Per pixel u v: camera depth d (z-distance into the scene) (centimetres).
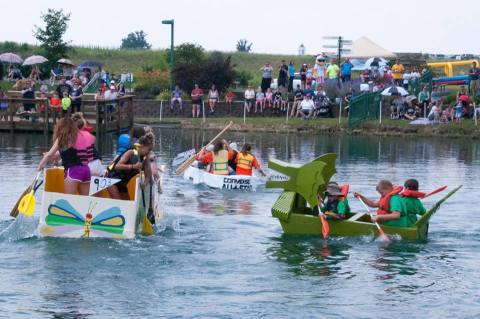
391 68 5634
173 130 4584
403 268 1373
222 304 1173
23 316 1106
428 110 4719
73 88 4234
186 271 1336
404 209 1582
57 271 1314
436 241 1577
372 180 2491
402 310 1157
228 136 4262
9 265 1339
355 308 1162
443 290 1253
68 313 1123
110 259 1388
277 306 1166
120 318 1109
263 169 2730
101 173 1569
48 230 1521
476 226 1723
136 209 1519
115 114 4416
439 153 3459
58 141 1516
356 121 4534
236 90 5762
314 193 1616
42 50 6112
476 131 4303
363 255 1455
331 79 4984
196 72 5462
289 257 1437
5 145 3534
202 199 2070
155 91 5709
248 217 1814
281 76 5169
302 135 4394
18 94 4381
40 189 2111
